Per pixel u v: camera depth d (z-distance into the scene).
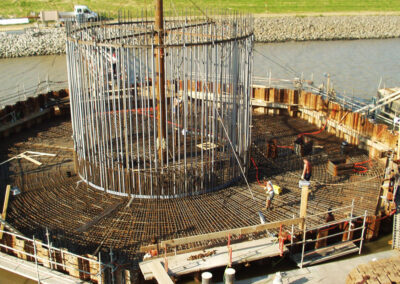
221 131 20.16
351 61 52.28
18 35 58.75
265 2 81.12
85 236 15.82
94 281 14.22
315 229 15.38
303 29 70.25
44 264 14.93
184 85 17.55
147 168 18.56
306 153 23.34
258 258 14.38
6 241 15.62
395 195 19.20
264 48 61.44
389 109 30.66
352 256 16.47
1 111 25.83
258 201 18.25
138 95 27.47
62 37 58.84
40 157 22.98
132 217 17.05
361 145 24.31
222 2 78.00
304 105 29.73
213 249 14.75
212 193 18.97
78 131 19.84
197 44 16.97
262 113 30.97
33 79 43.69
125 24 23.08
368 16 76.44
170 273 13.59
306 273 14.62
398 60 52.88
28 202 18.25
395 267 13.34
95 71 18.08
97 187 19.28
